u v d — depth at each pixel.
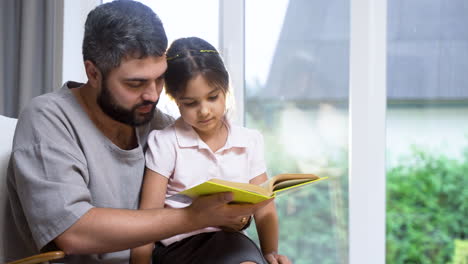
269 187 1.11
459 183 2.34
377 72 2.21
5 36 2.11
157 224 1.10
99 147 1.25
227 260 1.19
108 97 1.20
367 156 2.21
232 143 1.43
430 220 2.35
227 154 1.43
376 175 2.21
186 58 1.35
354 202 2.21
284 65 2.25
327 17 2.25
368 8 2.20
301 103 2.25
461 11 2.33
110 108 1.21
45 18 2.10
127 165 1.30
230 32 2.20
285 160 2.26
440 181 2.35
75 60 2.20
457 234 2.34
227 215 1.10
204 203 1.08
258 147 1.49
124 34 1.15
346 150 2.25
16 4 2.12
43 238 1.10
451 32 2.33
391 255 2.36
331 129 2.25
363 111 2.21
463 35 2.33
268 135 2.26
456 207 2.35
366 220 2.21
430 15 2.33
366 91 2.21
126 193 1.30
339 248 2.25
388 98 2.34
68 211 1.09
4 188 1.27
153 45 1.16
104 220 1.09
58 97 1.25
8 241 1.26
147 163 1.37
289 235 2.27
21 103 2.07
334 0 2.25
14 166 1.16
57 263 1.17
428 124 2.34
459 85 2.33
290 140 2.26
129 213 1.11
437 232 2.36
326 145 2.26
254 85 2.25
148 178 1.36
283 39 2.24
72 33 2.20
